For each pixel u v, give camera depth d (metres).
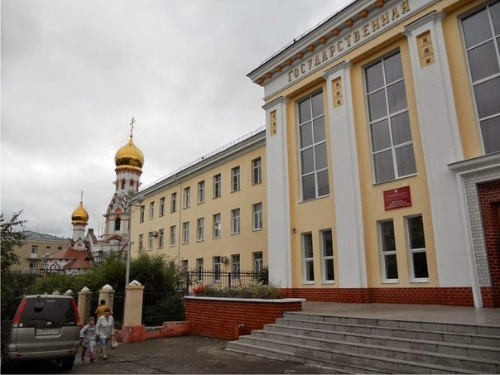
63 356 9.85
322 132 17.97
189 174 34.22
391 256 14.41
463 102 12.74
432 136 13.14
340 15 16.69
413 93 14.31
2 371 9.93
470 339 7.48
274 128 20.03
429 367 7.18
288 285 17.72
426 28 13.81
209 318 14.54
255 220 26.64
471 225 11.79
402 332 8.49
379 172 15.23
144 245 40.62
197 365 9.58
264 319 12.12
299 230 18.00
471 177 11.98
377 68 16.00
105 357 11.44
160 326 15.42
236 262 27.73
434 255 12.85
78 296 19.45
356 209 15.39
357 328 9.38
